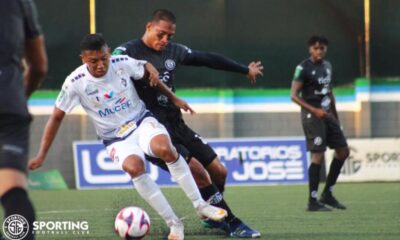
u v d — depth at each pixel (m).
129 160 19.06
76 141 44.78
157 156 19.30
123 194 36.44
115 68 19.36
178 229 19.53
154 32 20.72
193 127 45.62
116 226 18.86
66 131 45.00
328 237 21.28
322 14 45.47
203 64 21.67
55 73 44.56
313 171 29.14
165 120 20.95
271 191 38.69
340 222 25.19
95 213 29.23
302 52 45.47
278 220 26.16
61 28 44.50
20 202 11.73
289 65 45.56
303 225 24.48
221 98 45.50
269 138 43.31
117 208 25.72
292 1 45.44
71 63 44.56
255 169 43.16
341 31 45.50
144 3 44.78
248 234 20.75
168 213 19.36
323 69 29.27
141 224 18.75
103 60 18.73
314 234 22.02
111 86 19.28
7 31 12.20
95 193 39.38
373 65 45.62
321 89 29.23
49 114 44.75
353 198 34.22
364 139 43.44
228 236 21.00
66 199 36.12
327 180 29.44
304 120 29.19
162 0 44.88
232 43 45.19
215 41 45.03
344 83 45.66
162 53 21.08
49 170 44.59
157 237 20.72
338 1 45.47
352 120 45.78
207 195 20.70
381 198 34.09
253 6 45.25
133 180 19.12
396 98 45.66
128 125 19.50
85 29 44.59
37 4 44.28
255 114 45.81
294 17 45.47
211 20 45.03
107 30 44.59
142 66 19.75
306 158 43.22
